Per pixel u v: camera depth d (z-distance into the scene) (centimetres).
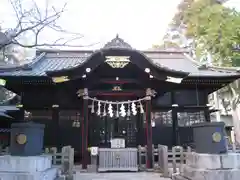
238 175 557
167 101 1482
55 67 1589
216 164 574
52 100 1433
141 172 1058
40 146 616
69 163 819
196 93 1509
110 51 1128
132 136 1466
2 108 1831
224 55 2242
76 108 1430
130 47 1225
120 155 1098
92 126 1459
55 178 666
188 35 2817
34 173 536
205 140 610
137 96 1361
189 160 668
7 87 1447
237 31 2050
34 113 1445
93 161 1109
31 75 1314
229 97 2450
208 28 2245
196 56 2528
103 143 1445
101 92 1263
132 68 1212
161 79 1164
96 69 1200
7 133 1538
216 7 2252
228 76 1376
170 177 877
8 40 559
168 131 1459
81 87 1233
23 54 1856
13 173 536
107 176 946
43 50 1856
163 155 956
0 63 1388
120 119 1479
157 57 1920
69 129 1426
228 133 2342
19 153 573
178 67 1728
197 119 1486
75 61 1772
